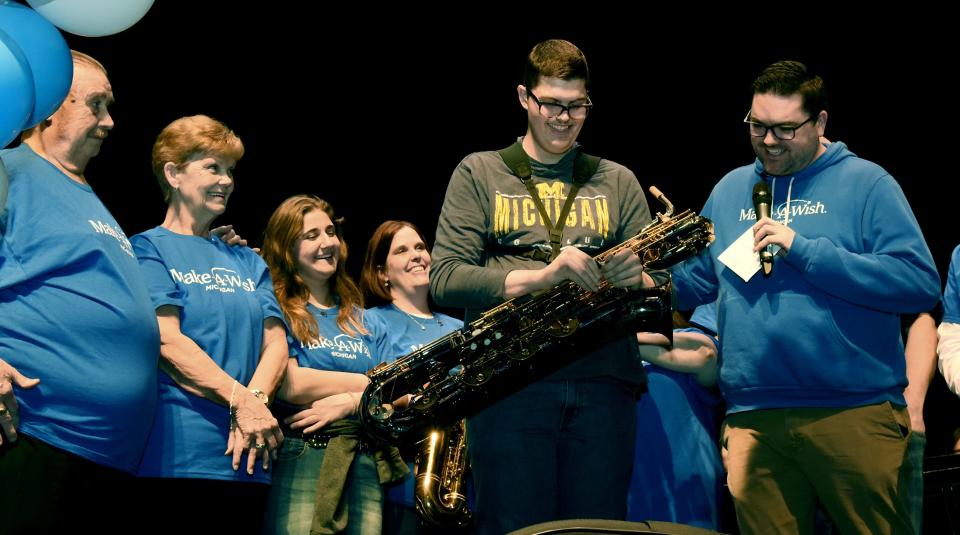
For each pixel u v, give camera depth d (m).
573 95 2.78
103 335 2.64
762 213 2.93
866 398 2.82
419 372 3.00
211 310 3.06
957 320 3.42
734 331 2.96
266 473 3.03
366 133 6.44
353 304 3.78
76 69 2.89
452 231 2.84
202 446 2.91
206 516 2.87
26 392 2.51
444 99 6.52
